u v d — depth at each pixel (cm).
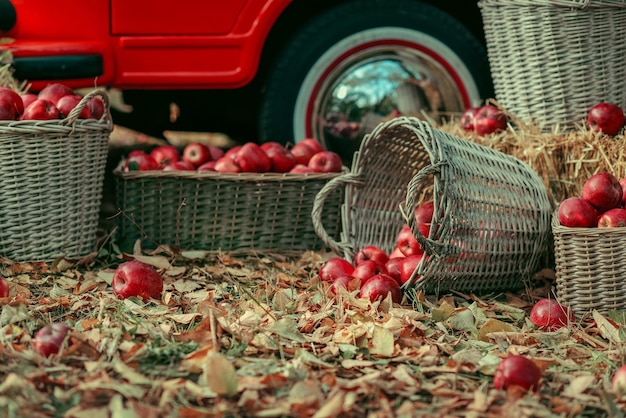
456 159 283
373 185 310
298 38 345
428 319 266
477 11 363
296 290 289
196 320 261
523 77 325
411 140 305
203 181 316
